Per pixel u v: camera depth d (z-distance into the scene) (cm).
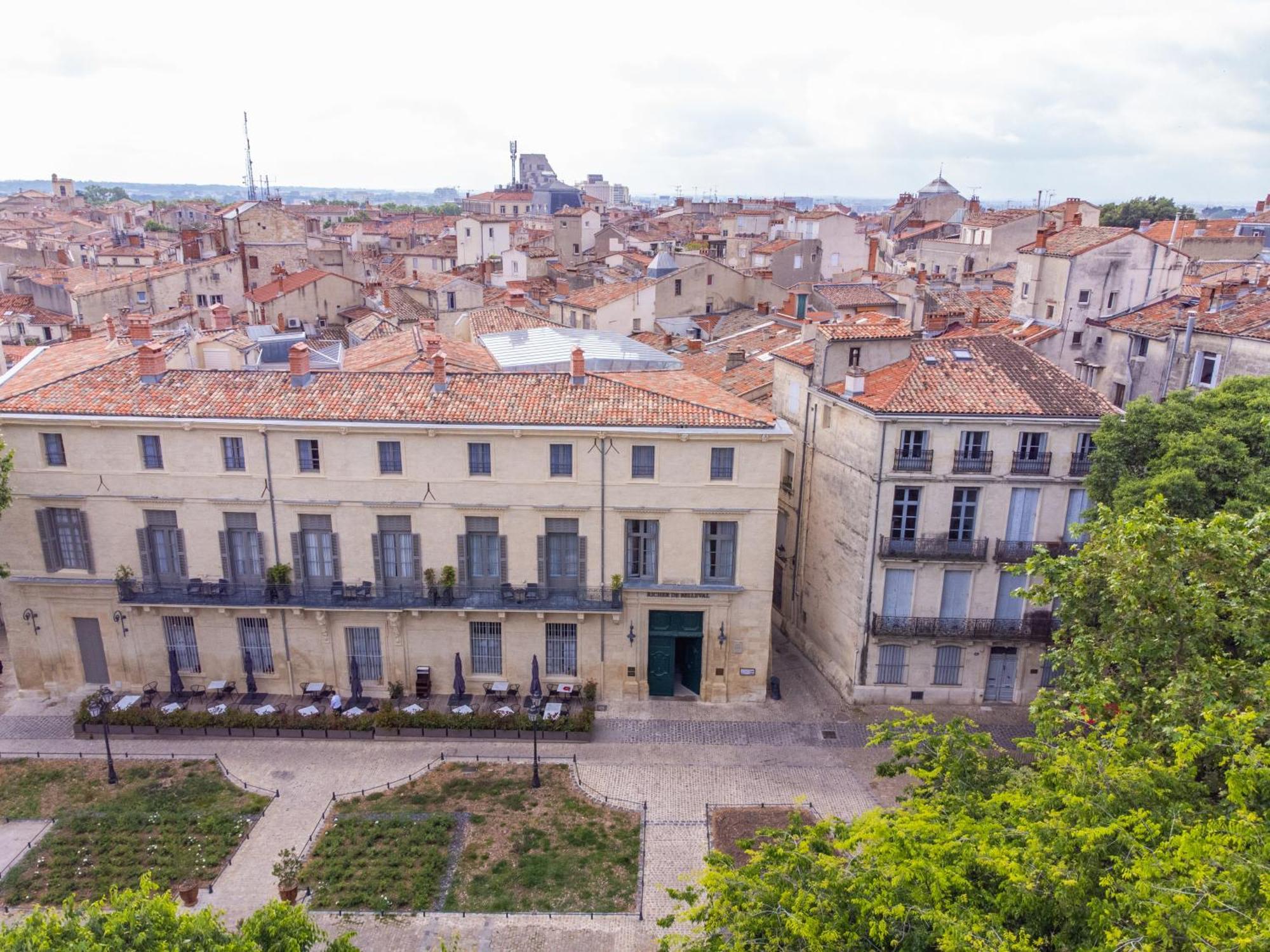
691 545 3903
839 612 4191
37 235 14388
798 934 1617
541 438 3753
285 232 9381
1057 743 2383
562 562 3966
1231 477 3006
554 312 8131
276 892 2939
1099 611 2688
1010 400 3762
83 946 1680
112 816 3300
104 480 3828
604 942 2739
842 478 4103
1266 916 1405
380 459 3800
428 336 4953
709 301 7975
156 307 8388
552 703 3906
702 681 4097
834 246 10619
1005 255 9394
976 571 3897
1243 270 6069
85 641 4081
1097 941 1579
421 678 4025
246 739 3809
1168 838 1780
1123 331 5028
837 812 3366
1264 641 2355
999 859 1662
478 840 3189
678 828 3266
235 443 3797
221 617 3972
